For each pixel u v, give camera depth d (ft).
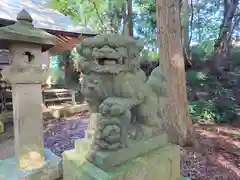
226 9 25.98
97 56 3.74
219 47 25.44
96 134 3.82
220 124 14.47
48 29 13.43
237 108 17.03
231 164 8.45
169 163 4.33
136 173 3.70
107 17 23.73
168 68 9.53
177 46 9.42
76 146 4.41
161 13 9.48
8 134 12.26
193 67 22.17
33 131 6.29
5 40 5.44
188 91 18.06
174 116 9.75
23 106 6.06
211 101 16.43
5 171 6.11
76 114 17.70
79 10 20.22
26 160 6.19
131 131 4.19
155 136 4.49
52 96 19.31
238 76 20.95
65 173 4.31
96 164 3.72
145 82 4.64
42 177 6.16
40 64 6.24
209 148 9.97
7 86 15.71
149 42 24.12
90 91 4.00
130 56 4.02
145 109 4.34
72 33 14.84
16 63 5.83
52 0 19.07
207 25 30.40
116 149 3.77
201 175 7.57
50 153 7.42
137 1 24.47
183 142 9.90
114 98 3.84
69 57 28.48
